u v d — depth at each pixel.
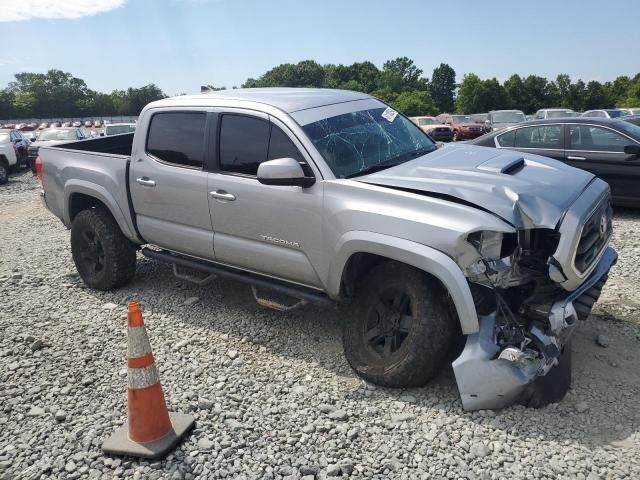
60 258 7.38
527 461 3.09
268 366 4.30
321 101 4.72
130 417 3.35
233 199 4.54
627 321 4.77
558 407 3.57
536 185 3.72
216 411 3.71
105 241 5.71
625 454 3.13
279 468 3.15
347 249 3.87
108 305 5.58
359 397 3.82
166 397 3.92
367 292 3.97
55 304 5.70
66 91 110.19
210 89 5.64
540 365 3.49
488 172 3.92
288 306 4.50
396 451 3.24
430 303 3.63
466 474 3.03
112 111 114.19
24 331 5.07
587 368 4.04
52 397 3.99
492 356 3.44
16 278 6.48
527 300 3.55
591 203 3.70
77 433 3.55
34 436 3.56
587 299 3.78
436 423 3.47
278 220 4.30
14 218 10.85
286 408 3.73
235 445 3.36
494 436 3.31
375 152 4.42
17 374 4.31
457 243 3.40
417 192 3.72
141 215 5.37
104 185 5.57
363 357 3.98
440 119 37.47
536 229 3.62
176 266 5.47
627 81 89.38
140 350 3.30
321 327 4.94
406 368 3.70
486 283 3.46
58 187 6.05
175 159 5.01
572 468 3.02
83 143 6.58
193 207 4.87
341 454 3.24
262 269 4.59
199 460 3.26
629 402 3.62
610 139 8.58
